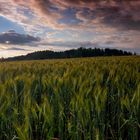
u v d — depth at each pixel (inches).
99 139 134.6
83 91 180.1
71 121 146.9
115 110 179.5
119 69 335.3
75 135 139.0
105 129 157.0
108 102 181.3
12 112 155.7
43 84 224.8
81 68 364.5
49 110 150.4
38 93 230.5
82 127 142.0
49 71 369.7
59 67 414.6
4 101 171.5
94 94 171.2
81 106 148.0
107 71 335.9
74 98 162.9
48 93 211.2
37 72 372.5
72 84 216.1
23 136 125.3
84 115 144.6
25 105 161.0
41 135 147.9
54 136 159.0
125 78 245.8
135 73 271.6
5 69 401.4
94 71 315.3
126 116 163.8
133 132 148.2
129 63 509.0
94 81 229.5
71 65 459.8
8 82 226.8
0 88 192.7
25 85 214.5
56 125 158.4
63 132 153.0
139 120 151.5
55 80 228.2
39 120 153.2
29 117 150.6
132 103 158.9
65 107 177.5
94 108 152.6
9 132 147.3
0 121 148.2
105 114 161.5
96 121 144.6
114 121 167.9
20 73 371.2
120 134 147.7
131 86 233.5
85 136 137.7
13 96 189.5
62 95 190.5
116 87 212.2
